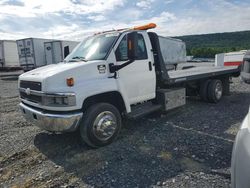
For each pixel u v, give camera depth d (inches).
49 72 174.9
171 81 253.8
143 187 131.3
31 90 180.1
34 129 239.6
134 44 179.8
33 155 179.0
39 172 153.8
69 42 911.7
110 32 213.6
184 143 186.5
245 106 301.6
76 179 143.4
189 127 224.7
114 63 193.5
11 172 156.0
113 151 177.5
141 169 150.7
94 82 178.5
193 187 127.8
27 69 901.8
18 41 906.1
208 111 282.4
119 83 194.7
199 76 295.7
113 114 187.8
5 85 649.6
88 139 177.3
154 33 238.1
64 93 163.9
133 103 213.6
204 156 162.7
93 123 176.7
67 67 174.7
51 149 187.6
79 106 168.1
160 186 131.0
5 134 228.2
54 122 168.4
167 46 609.3
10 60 1055.6
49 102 170.6
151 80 228.7
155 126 230.8
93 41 215.2
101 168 154.4
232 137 194.7
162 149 177.9
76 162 164.2
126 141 195.6
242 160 75.4
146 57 223.5
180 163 155.3
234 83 515.8
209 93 317.4
